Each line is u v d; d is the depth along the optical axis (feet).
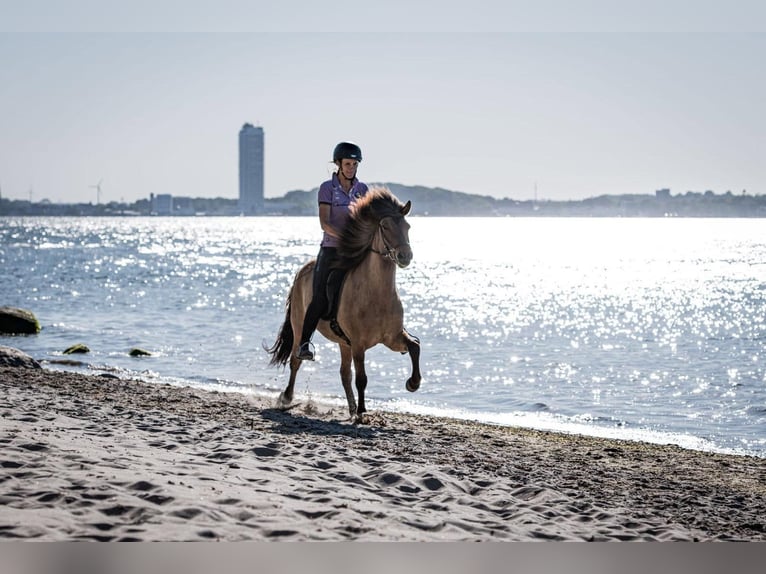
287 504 19.22
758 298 131.13
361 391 34.65
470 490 23.30
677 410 47.83
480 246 401.90
